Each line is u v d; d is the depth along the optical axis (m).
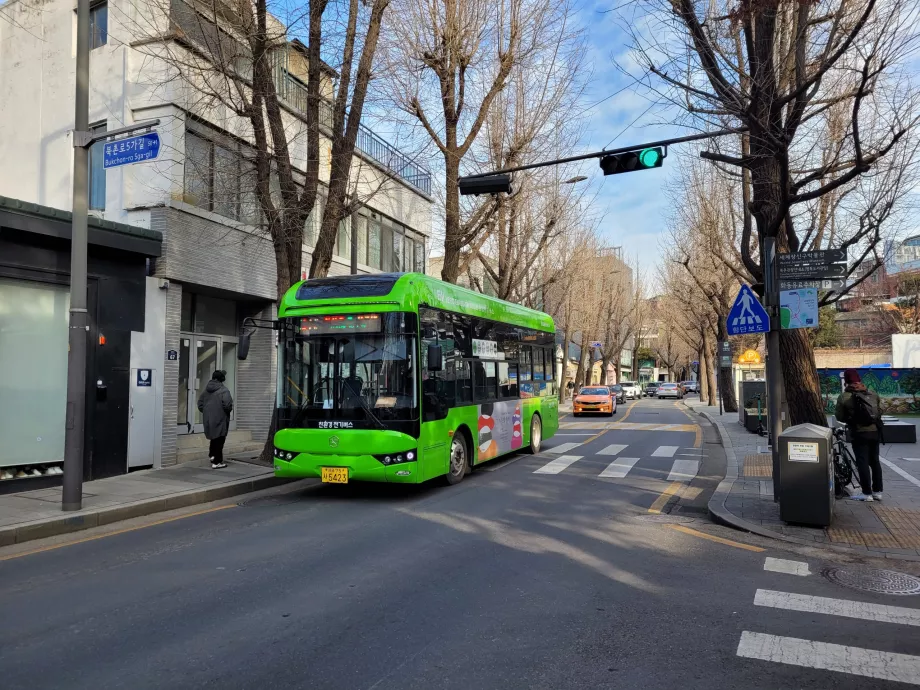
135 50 12.77
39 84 13.87
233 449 14.14
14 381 9.89
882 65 7.00
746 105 8.42
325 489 10.75
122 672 3.94
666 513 8.87
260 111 11.95
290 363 9.95
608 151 10.01
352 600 5.23
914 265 41.00
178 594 5.38
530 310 15.75
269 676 3.88
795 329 10.27
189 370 13.96
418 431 9.48
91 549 6.98
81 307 8.54
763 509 8.66
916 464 12.90
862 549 6.87
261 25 11.43
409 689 3.72
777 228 8.92
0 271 9.56
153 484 10.23
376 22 12.68
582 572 6.05
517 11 16.33
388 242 21.17
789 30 8.68
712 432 21.28
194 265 12.80
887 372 27.39
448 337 10.84
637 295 49.72
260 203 12.52
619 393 45.75
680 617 4.90
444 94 16.48
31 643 4.38
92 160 13.12
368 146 19.34
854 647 4.34
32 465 10.09
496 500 9.62
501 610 5.02
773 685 3.79
